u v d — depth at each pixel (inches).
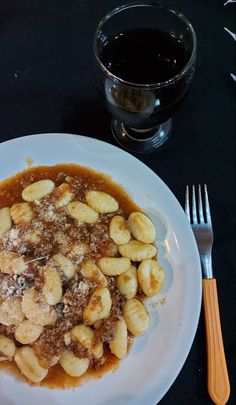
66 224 11.5
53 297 10.6
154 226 11.4
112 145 11.9
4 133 12.5
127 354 10.8
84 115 12.6
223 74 12.9
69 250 11.2
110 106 11.1
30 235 11.3
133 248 11.1
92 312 10.5
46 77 12.9
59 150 12.0
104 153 11.9
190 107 12.7
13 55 13.1
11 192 12.0
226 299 11.2
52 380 10.7
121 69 11.1
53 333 10.7
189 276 11.0
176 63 11.0
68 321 10.8
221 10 13.4
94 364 10.7
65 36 13.3
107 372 10.7
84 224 11.5
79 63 13.0
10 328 10.9
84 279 10.9
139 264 11.2
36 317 10.5
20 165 12.1
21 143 12.0
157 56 11.1
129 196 11.7
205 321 10.9
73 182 11.9
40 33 13.3
